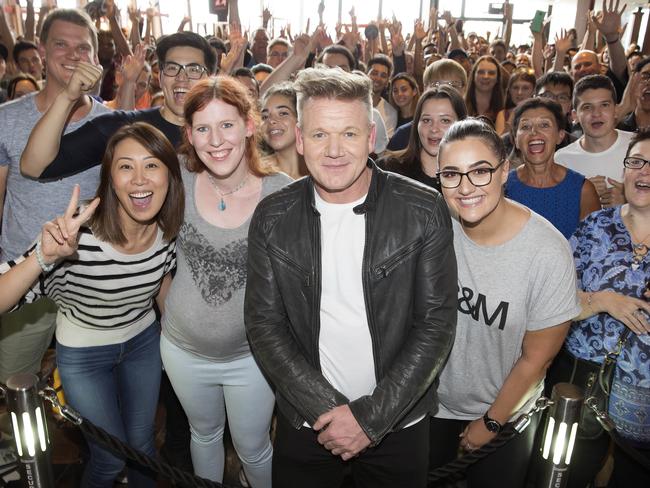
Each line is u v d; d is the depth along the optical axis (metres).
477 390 1.72
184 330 1.81
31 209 2.16
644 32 8.84
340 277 1.45
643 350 1.68
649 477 1.75
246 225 1.75
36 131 1.88
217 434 2.06
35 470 1.61
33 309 2.28
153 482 2.06
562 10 14.44
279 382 1.49
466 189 1.45
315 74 1.32
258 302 1.52
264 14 7.80
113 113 2.19
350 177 1.33
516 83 3.93
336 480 1.71
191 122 1.65
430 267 1.42
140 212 1.66
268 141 2.57
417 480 1.63
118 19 4.96
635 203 1.70
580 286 1.84
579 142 2.86
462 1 15.37
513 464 1.75
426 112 2.33
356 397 1.54
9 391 1.54
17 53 4.46
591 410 1.74
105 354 1.87
